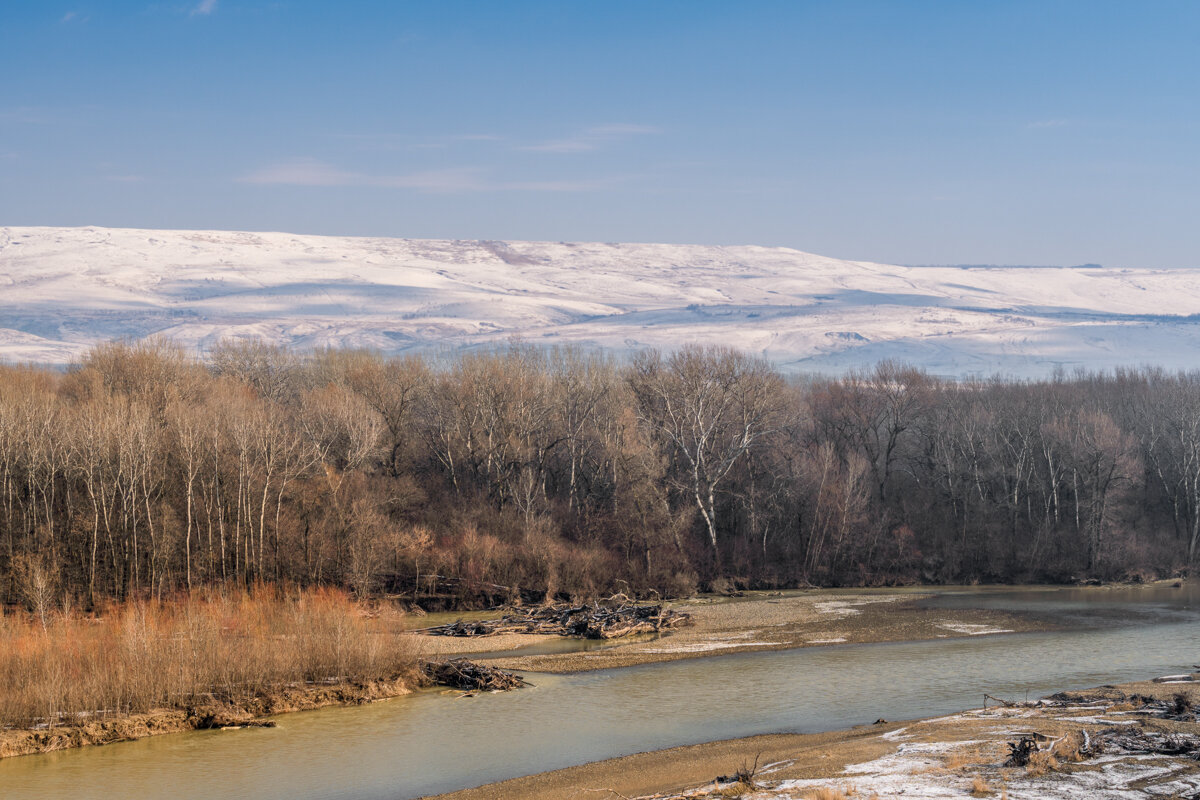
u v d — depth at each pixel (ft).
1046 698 183.52
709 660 239.91
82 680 177.88
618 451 397.39
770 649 255.09
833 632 281.74
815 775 132.98
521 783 144.25
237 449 352.69
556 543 373.81
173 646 191.62
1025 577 407.23
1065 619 300.20
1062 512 446.19
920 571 413.59
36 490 342.23
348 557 342.85
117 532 325.83
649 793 135.33
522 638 278.87
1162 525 442.09
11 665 179.32
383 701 196.75
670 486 413.18
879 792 120.78
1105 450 416.05
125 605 297.74
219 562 336.49
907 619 305.32
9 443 325.83
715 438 435.12
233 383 440.45
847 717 178.19
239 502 334.24
